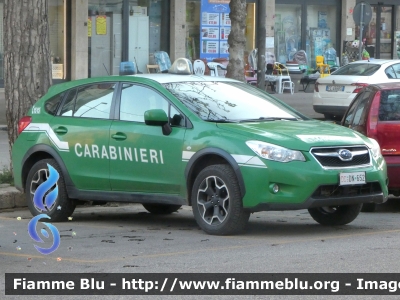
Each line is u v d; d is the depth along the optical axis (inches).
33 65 550.6
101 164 454.3
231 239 406.0
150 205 514.9
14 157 495.2
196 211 420.5
